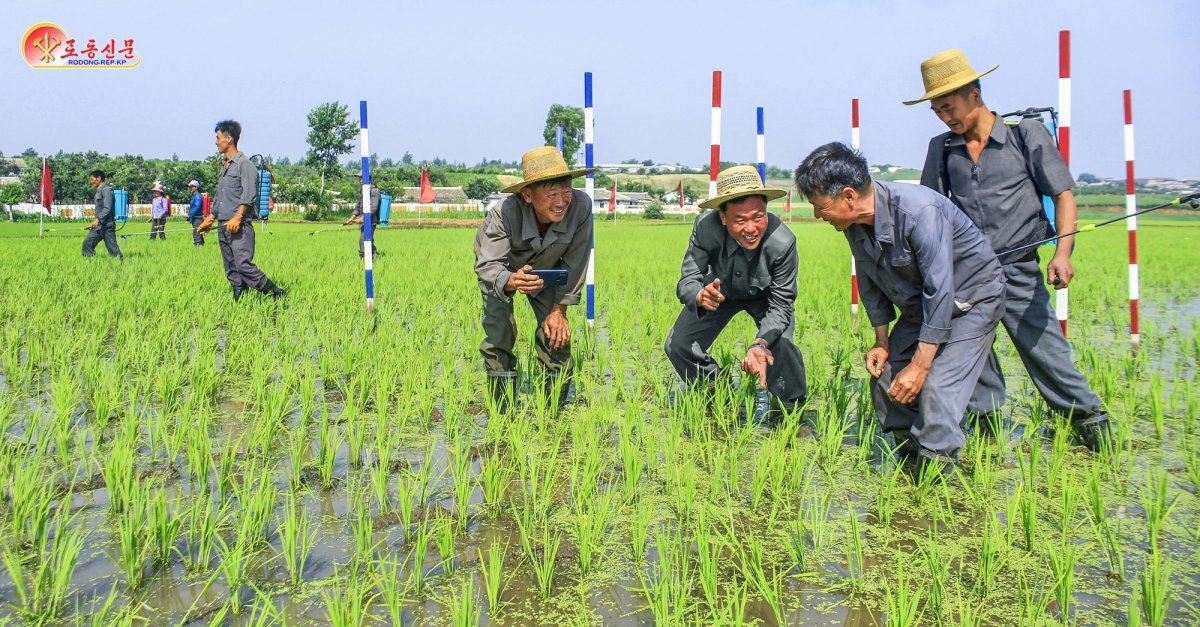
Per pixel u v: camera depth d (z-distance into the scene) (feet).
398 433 15.05
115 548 10.89
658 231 111.24
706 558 9.74
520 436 14.23
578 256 16.75
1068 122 17.80
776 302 15.98
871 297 14.05
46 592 9.71
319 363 20.93
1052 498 12.34
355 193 188.85
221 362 21.01
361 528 10.60
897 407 14.08
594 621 9.27
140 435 14.97
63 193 204.33
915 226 12.21
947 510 12.19
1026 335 14.47
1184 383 18.39
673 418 15.87
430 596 9.79
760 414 17.29
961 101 14.11
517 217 16.10
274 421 15.05
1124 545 10.93
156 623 9.12
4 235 88.12
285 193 186.60
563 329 16.76
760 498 12.64
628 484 12.51
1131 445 14.53
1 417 14.40
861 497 12.75
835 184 12.30
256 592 9.54
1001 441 14.25
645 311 27.45
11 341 22.03
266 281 30.17
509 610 9.48
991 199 14.43
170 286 33.88
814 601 9.67
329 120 184.44
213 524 10.55
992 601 9.59
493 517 11.99
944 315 12.23
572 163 178.70
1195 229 109.70
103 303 28.40
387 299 32.04
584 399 18.19
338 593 8.96
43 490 11.54
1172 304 33.01
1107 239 80.79
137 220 155.22
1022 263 14.39
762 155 24.45
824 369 19.13
